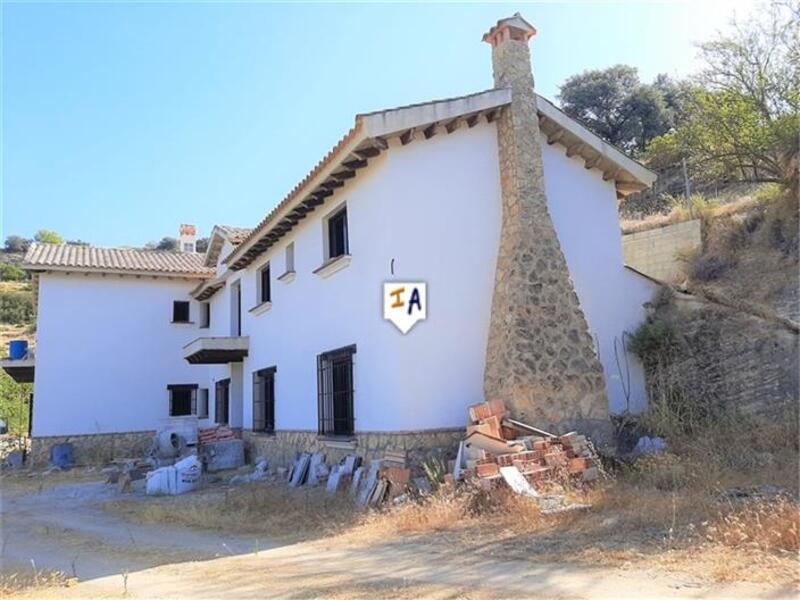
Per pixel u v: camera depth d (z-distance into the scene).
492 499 7.66
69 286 21.02
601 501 7.26
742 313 11.53
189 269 22.08
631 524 6.34
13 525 9.89
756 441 8.98
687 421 10.28
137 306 21.84
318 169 10.86
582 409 9.71
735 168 17.22
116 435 20.94
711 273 13.76
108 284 21.56
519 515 7.09
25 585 5.97
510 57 10.89
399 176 10.01
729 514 6.05
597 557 5.43
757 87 16.62
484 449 8.60
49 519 10.30
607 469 9.01
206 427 19.75
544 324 9.84
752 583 4.51
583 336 10.09
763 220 14.00
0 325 51.69
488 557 5.80
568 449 8.80
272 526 8.47
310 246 12.83
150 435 21.34
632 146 38.44
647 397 11.64
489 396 9.95
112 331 21.38
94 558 7.20
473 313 10.28
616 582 4.76
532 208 10.38
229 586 5.46
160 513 9.90
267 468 14.69
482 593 4.71
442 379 9.84
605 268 11.90
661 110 38.81
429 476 8.88
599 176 12.23
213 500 10.91
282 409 14.23
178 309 22.58
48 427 20.14
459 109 10.19
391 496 8.78
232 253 16.34
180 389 22.19
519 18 11.02
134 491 13.25
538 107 11.04
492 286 10.50
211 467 16.03
